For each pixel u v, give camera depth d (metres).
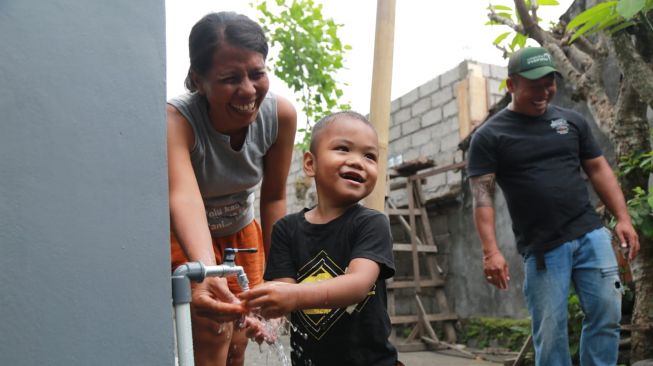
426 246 6.79
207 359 1.95
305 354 1.75
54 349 0.93
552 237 2.76
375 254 1.61
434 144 7.23
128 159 1.03
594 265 2.73
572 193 2.79
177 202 1.68
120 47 1.05
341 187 1.73
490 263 2.93
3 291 0.90
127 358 0.99
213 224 2.19
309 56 6.38
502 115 2.97
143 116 1.06
